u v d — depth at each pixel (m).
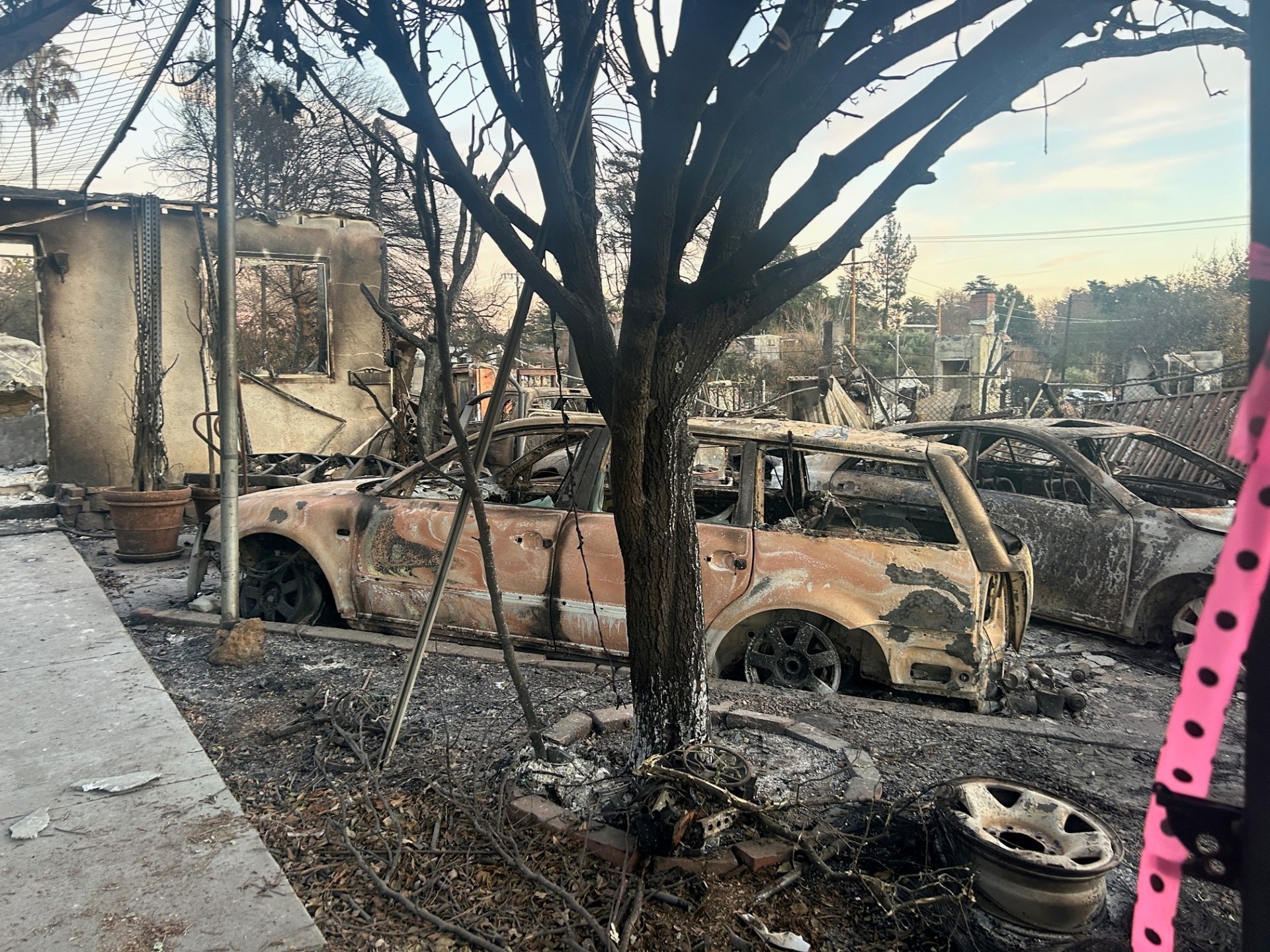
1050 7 2.02
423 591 5.23
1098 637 6.44
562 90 2.91
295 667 4.87
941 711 4.46
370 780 3.43
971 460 7.38
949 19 2.21
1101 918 2.49
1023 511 6.66
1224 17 2.25
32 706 4.09
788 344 28.55
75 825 2.99
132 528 7.92
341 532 5.51
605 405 2.99
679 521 3.13
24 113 6.48
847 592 4.47
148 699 4.20
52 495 9.93
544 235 2.87
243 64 5.05
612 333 2.94
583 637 4.87
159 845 2.87
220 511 5.31
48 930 2.40
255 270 13.84
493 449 6.64
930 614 4.36
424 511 5.29
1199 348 30.56
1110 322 38.94
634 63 2.62
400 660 4.97
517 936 2.51
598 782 3.23
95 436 10.05
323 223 11.46
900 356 35.47
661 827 2.82
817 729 3.99
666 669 3.19
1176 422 11.36
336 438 11.66
